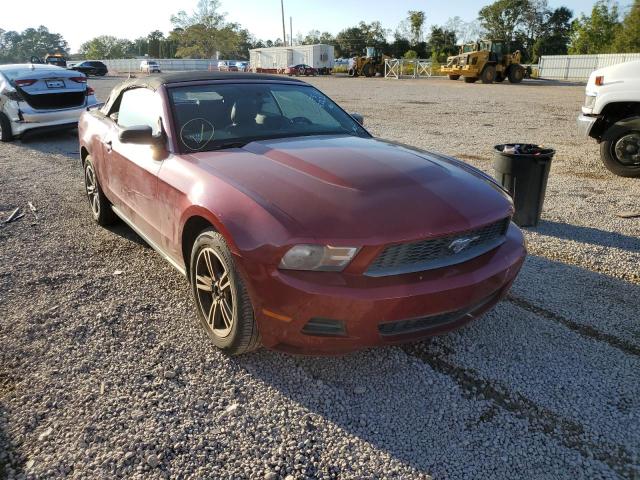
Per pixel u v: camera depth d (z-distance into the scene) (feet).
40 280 13.23
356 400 8.68
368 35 314.55
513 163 16.47
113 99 15.84
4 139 35.40
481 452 7.56
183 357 9.86
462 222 8.59
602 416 8.27
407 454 7.54
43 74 33.65
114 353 9.98
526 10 301.22
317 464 7.35
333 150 10.82
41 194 21.66
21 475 7.12
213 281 9.72
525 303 11.92
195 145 11.39
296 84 14.40
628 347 10.16
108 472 7.18
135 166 12.46
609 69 23.50
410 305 8.13
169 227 11.04
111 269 13.96
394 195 8.82
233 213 8.73
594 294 12.37
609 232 16.61
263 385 9.05
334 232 7.96
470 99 65.21
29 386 9.00
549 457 7.47
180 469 7.24
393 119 45.09
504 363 9.65
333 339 8.22
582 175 24.47
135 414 8.29
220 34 314.96
